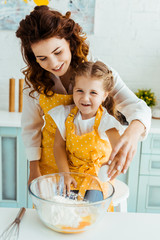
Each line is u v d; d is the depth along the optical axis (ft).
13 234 2.29
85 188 2.80
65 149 3.84
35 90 3.94
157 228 2.44
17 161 6.81
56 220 2.26
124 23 7.64
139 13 7.58
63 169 3.61
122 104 3.86
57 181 2.84
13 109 7.68
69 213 2.26
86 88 3.31
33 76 3.84
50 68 3.29
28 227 2.41
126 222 2.51
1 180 6.96
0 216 2.56
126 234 2.34
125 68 7.92
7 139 6.75
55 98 3.90
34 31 3.01
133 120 3.28
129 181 6.74
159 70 7.93
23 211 2.60
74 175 2.90
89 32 7.62
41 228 2.40
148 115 3.43
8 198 7.14
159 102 8.05
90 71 3.32
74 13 7.48
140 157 6.63
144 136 3.37
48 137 4.10
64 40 3.22
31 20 3.04
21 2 7.41
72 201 2.62
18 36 3.36
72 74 3.73
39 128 4.40
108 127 3.46
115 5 7.52
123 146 2.84
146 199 6.86
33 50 3.17
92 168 3.57
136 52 7.83
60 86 3.92
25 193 7.02
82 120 3.59
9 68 7.89
